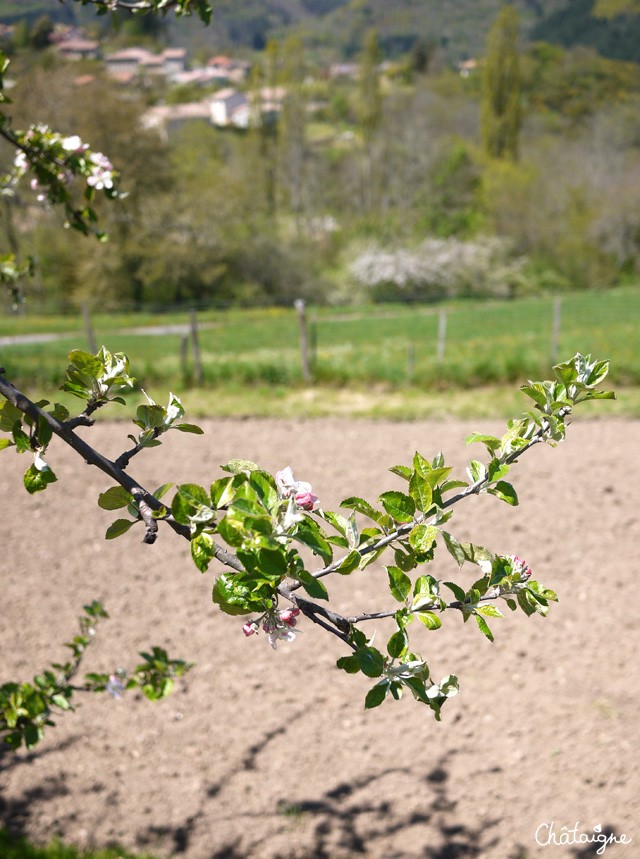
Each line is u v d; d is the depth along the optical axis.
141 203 41.31
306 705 5.72
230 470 1.60
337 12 123.88
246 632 1.62
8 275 4.30
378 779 5.04
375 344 22.62
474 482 1.85
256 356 18.17
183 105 99.62
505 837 4.51
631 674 5.85
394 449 10.53
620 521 8.22
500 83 63.62
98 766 5.17
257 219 46.31
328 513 1.81
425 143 59.62
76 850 4.46
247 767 5.16
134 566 7.56
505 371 14.12
